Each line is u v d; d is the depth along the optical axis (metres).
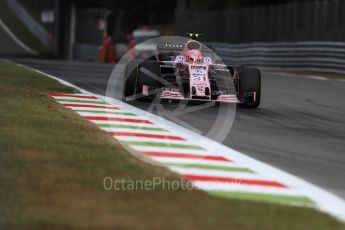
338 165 28.03
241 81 43.19
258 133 34.31
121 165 23.88
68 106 38.56
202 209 19.45
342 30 93.56
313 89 62.84
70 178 21.70
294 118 40.91
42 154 24.39
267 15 116.00
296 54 95.50
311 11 102.56
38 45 168.00
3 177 21.28
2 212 18.08
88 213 18.39
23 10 199.88
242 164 26.55
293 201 21.59
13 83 45.75
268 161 27.83
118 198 20.08
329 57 88.25
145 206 19.44
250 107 44.41
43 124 29.94
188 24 146.38
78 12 174.88
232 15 128.00
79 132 29.08
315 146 31.83
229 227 17.89
